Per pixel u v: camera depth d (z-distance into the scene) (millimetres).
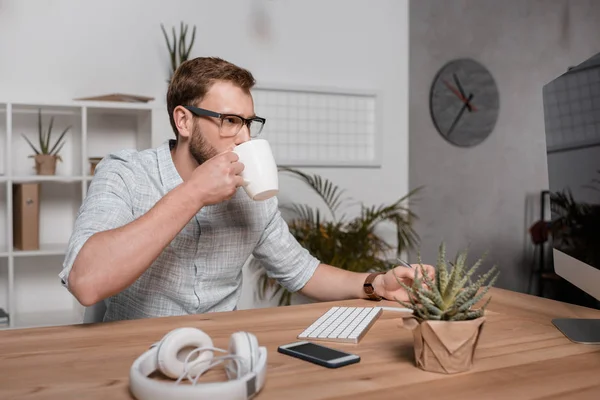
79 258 1209
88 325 1240
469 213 4504
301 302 3602
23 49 3109
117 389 851
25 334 1167
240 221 1670
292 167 3707
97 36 3254
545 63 4770
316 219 3646
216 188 1253
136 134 3322
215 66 1552
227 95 1531
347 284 1609
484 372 928
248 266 3518
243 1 3576
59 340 1120
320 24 3787
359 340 1115
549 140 1429
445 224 4426
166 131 3053
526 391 842
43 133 3164
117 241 1204
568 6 4844
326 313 1329
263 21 3633
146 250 1209
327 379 893
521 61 4676
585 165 1192
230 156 1274
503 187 4625
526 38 4691
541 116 4750
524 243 4727
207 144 1547
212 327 1227
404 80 4051
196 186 1252
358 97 3900
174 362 844
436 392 839
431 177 4352
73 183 3221
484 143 4547
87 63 3236
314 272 1700
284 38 3693
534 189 4750
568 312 1367
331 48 3822
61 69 3186
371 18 3938
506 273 4676
